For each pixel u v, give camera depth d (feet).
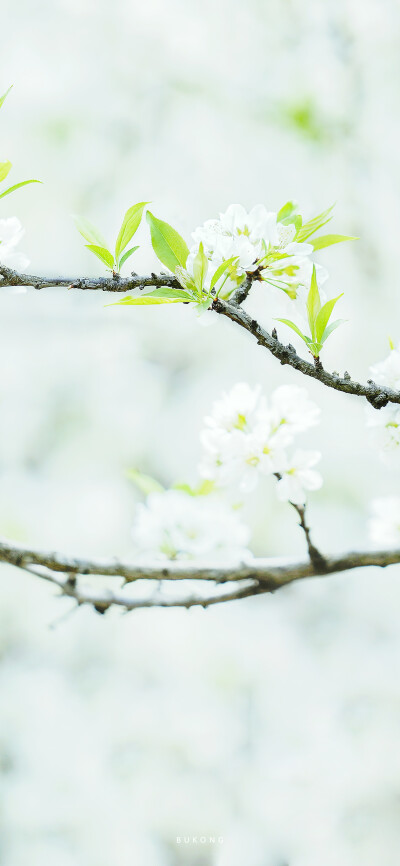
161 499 5.05
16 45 12.77
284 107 11.80
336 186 11.78
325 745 10.37
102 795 10.12
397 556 4.67
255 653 11.36
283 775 10.11
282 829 9.72
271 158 12.21
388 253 11.69
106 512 12.06
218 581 4.69
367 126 11.68
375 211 11.66
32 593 11.44
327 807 9.84
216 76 12.52
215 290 4.63
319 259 11.63
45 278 4.54
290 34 12.16
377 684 10.84
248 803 10.01
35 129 12.62
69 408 12.78
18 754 10.46
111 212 12.64
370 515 11.53
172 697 11.08
